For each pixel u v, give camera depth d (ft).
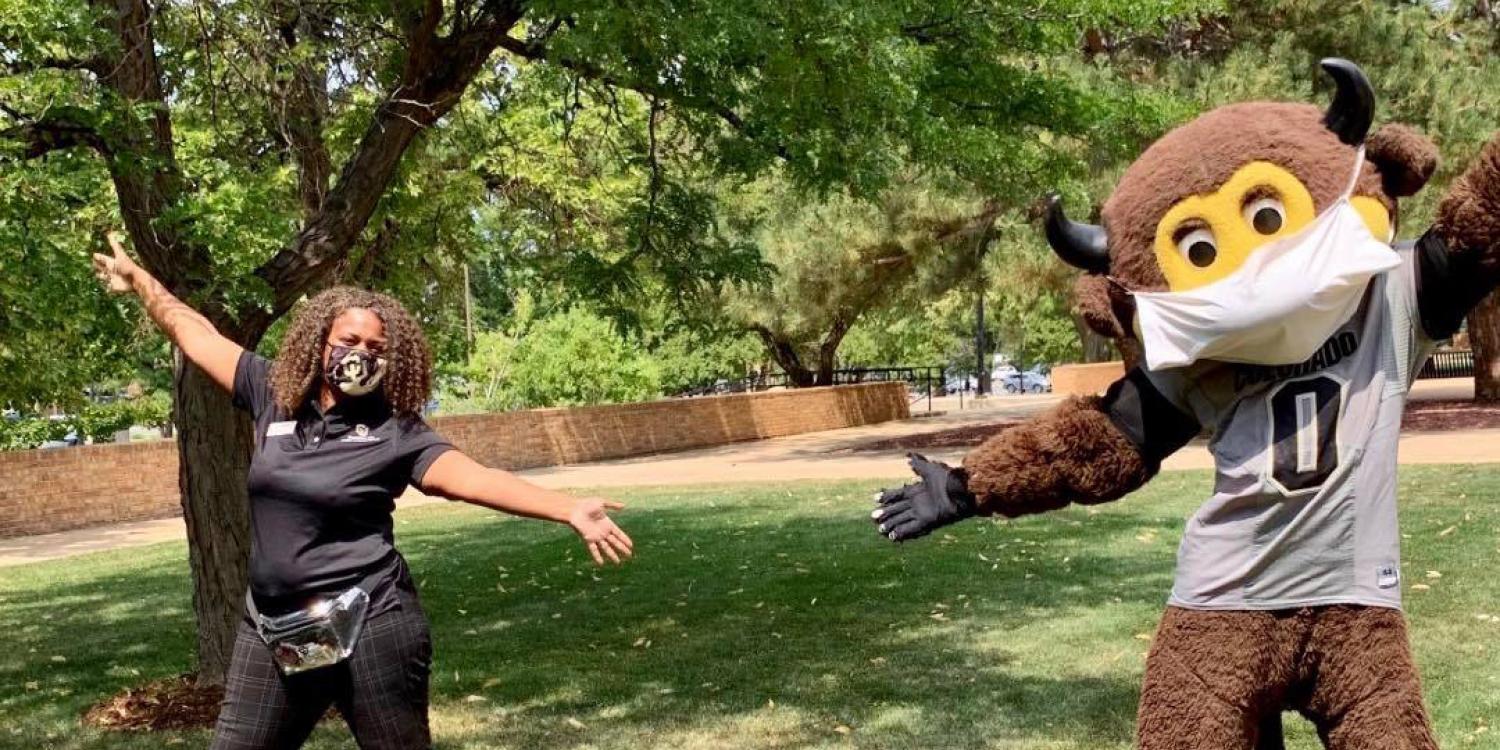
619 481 65.26
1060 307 124.26
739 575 33.55
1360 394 10.64
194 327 13.23
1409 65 61.62
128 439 99.19
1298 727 17.89
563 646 26.17
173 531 54.95
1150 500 44.16
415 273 35.22
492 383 90.99
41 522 55.98
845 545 37.81
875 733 18.70
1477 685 19.15
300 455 11.62
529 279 42.06
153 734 20.63
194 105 26.23
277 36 23.71
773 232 75.36
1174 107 39.09
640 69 23.07
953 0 27.04
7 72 19.79
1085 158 54.39
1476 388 79.61
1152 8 31.37
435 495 11.73
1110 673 21.45
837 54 20.95
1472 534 32.01
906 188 67.46
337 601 11.35
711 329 38.75
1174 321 10.91
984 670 22.08
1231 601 10.73
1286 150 10.93
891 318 102.01
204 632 22.44
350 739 19.54
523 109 35.14
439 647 26.66
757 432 95.50
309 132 25.54
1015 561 33.19
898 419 111.75
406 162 28.02
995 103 30.53
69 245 21.58
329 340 11.84
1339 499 10.45
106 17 20.56
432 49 23.24
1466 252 10.42
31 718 22.21
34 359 41.73
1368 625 10.39
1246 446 10.88
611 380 92.17
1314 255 10.43
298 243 22.47
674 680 22.76
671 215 30.66
